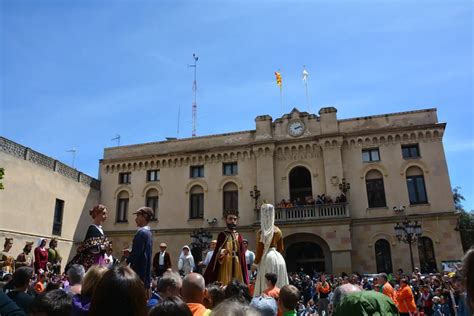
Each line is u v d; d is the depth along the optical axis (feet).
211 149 108.27
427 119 96.27
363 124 100.12
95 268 14.55
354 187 95.61
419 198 92.02
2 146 79.51
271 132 105.70
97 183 114.11
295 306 18.92
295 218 92.79
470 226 161.27
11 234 79.56
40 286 39.93
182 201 107.24
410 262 86.74
